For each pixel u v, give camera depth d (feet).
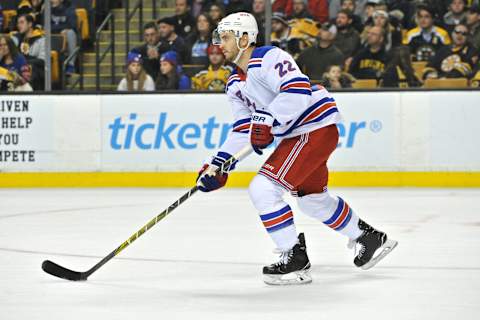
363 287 36.78
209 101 95.35
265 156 93.91
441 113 92.58
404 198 80.64
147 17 108.88
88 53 108.88
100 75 108.47
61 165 97.50
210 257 46.09
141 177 96.53
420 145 92.94
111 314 31.19
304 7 101.24
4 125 97.96
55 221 64.64
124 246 38.47
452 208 71.82
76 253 48.16
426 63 100.22
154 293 35.50
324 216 39.70
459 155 92.53
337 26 100.07
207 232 57.21
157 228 59.62
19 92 97.71
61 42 105.40
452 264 43.39
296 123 37.45
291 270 37.14
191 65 101.65
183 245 50.96
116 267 42.78
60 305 32.96
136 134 96.48
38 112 97.50
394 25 99.55
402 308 32.09
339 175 93.97
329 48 100.12
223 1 102.68
